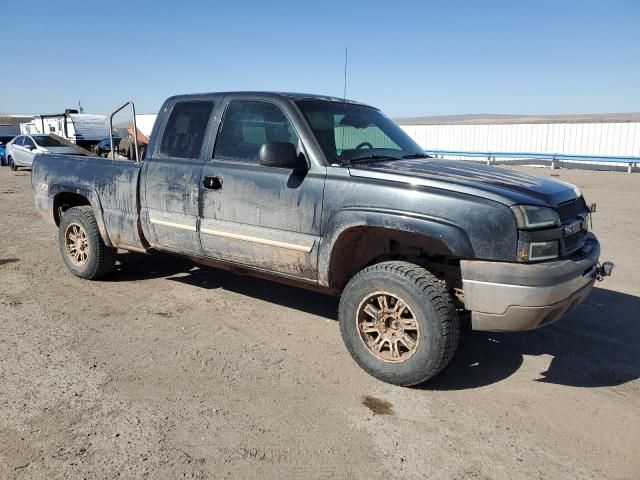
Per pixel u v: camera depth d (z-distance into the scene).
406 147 4.94
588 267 3.76
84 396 3.55
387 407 3.52
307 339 4.62
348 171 3.95
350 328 3.94
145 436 3.12
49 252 7.59
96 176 5.66
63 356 4.15
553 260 3.50
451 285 4.00
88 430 3.16
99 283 6.06
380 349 3.87
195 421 3.29
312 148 4.14
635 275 6.60
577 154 23.67
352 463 2.93
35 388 3.64
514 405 3.58
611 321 5.12
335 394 3.67
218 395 3.62
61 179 6.07
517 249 3.38
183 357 4.19
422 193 3.61
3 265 6.81
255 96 4.57
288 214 4.20
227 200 4.55
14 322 4.84
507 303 3.41
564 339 4.71
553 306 3.44
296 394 3.66
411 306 3.62
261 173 4.34
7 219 10.45
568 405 3.59
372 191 3.80
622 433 3.27
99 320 4.94
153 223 5.16
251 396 3.62
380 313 3.82
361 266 4.30
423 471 2.88
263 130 4.47
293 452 3.01
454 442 3.14
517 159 25.59
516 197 3.46
